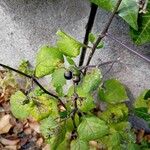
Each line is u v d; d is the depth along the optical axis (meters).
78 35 0.25
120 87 0.24
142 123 0.29
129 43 0.23
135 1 0.19
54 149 0.21
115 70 0.26
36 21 0.25
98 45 0.20
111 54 0.25
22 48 0.28
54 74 0.20
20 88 0.30
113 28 0.23
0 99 0.30
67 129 0.22
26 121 0.30
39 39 0.26
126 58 0.25
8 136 0.29
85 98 0.20
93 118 0.20
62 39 0.19
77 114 0.21
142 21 0.20
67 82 0.28
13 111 0.22
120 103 0.26
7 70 0.30
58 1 0.23
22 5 0.24
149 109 0.25
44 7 0.24
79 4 0.23
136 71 0.25
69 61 0.19
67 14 0.24
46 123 0.21
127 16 0.19
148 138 0.29
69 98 0.21
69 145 0.22
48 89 0.29
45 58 0.20
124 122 0.25
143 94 0.26
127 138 0.24
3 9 0.25
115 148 0.23
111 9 0.19
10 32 0.27
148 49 0.23
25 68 0.29
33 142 0.29
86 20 0.24
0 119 0.30
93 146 0.27
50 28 0.25
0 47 0.28
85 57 0.25
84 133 0.20
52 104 0.22
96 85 0.19
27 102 0.21
